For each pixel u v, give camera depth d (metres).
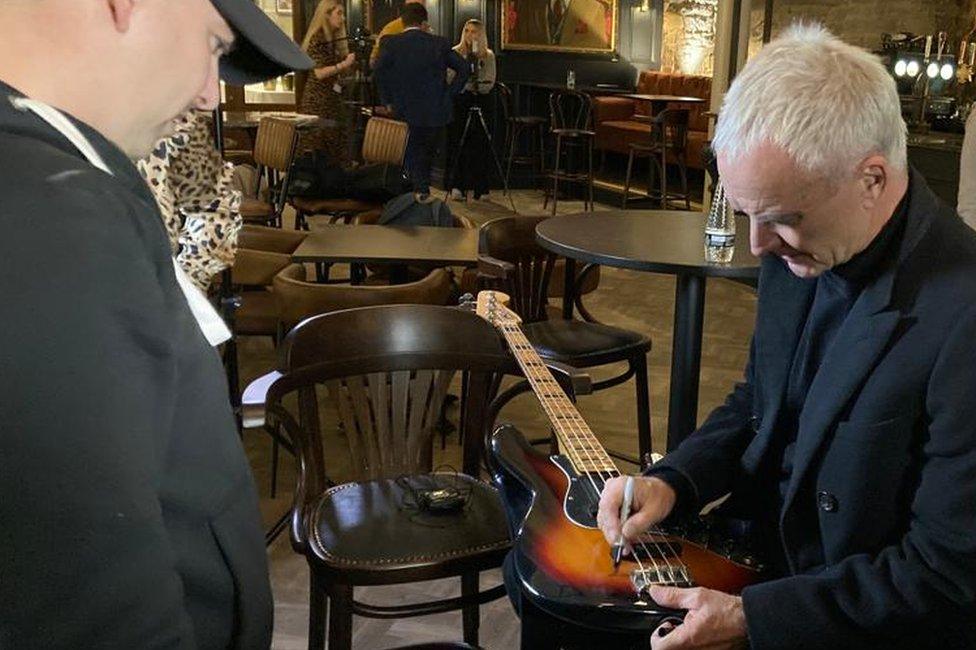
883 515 1.14
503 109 9.86
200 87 0.76
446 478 2.08
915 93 5.54
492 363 2.11
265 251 3.95
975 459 1.04
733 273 2.28
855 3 6.66
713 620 1.16
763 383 1.36
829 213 1.07
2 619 0.57
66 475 0.56
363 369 2.04
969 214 3.07
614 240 2.58
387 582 1.73
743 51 6.39
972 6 6.15
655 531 1.47
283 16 9.66
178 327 0.67
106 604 0.58
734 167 1.09
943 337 1.07
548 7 10.08
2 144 0.60
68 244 0.57
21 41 0.66
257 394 1.94
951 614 1.07
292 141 5.75
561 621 1.39
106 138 0.68
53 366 0.56
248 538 0.76
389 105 7.40
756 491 1.44
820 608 1.11
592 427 3.74
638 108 10.48
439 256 3.35
